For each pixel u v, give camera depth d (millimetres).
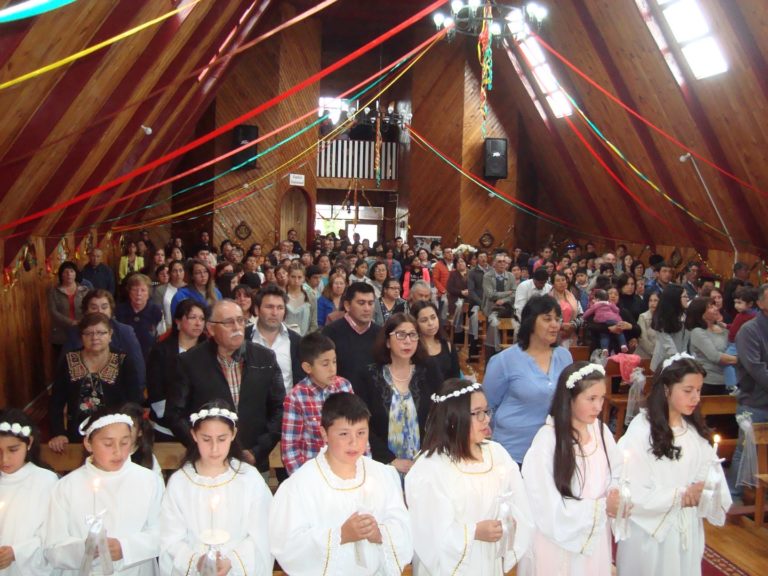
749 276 14695
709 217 15398
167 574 3504
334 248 18812
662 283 11438
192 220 21062
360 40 24312
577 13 14742
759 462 5793
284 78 20750
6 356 7883
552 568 3822
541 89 18562
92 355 4961
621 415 7645
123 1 6176
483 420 3529
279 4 20328
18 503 3516
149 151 11586
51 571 3578
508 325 10547
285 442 4191
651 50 13562
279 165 21109
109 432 3512
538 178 22219
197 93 12969
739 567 5070
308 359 4168
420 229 22344
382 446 4398
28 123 6301
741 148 13344
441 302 12211
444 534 3377
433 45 21453
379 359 4516
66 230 9805
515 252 19281
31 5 3555
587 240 21172
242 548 3412
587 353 8867
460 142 21375
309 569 3232
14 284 8250
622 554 4094
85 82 6383
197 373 4480
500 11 11906
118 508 3531
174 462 4785
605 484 3824
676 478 4000
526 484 3820
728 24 11688
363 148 23734
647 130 15375
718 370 6945
